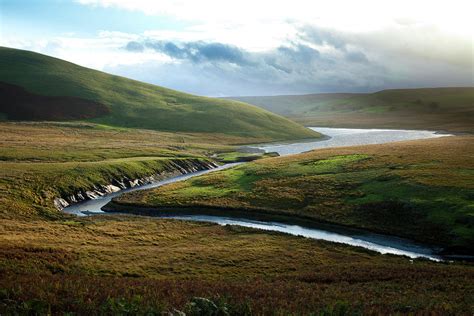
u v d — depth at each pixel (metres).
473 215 47.47
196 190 72.81
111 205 65.88
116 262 36.09
